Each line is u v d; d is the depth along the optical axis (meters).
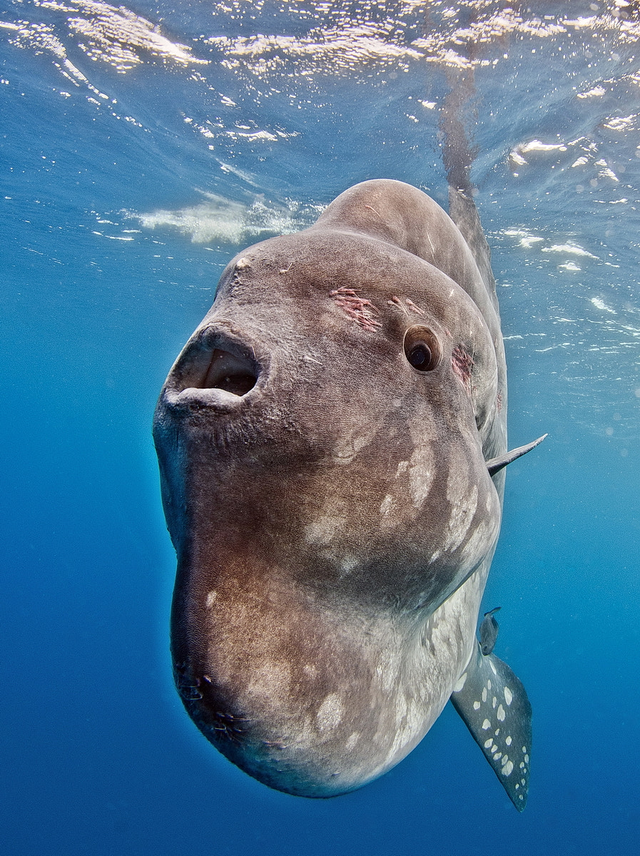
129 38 7.99
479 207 10.05
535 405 29.50
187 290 21.55
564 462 45.91
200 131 9.85
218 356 1.37
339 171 9.94
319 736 1.33
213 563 1.21
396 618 1.55
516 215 10.44
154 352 37.72
